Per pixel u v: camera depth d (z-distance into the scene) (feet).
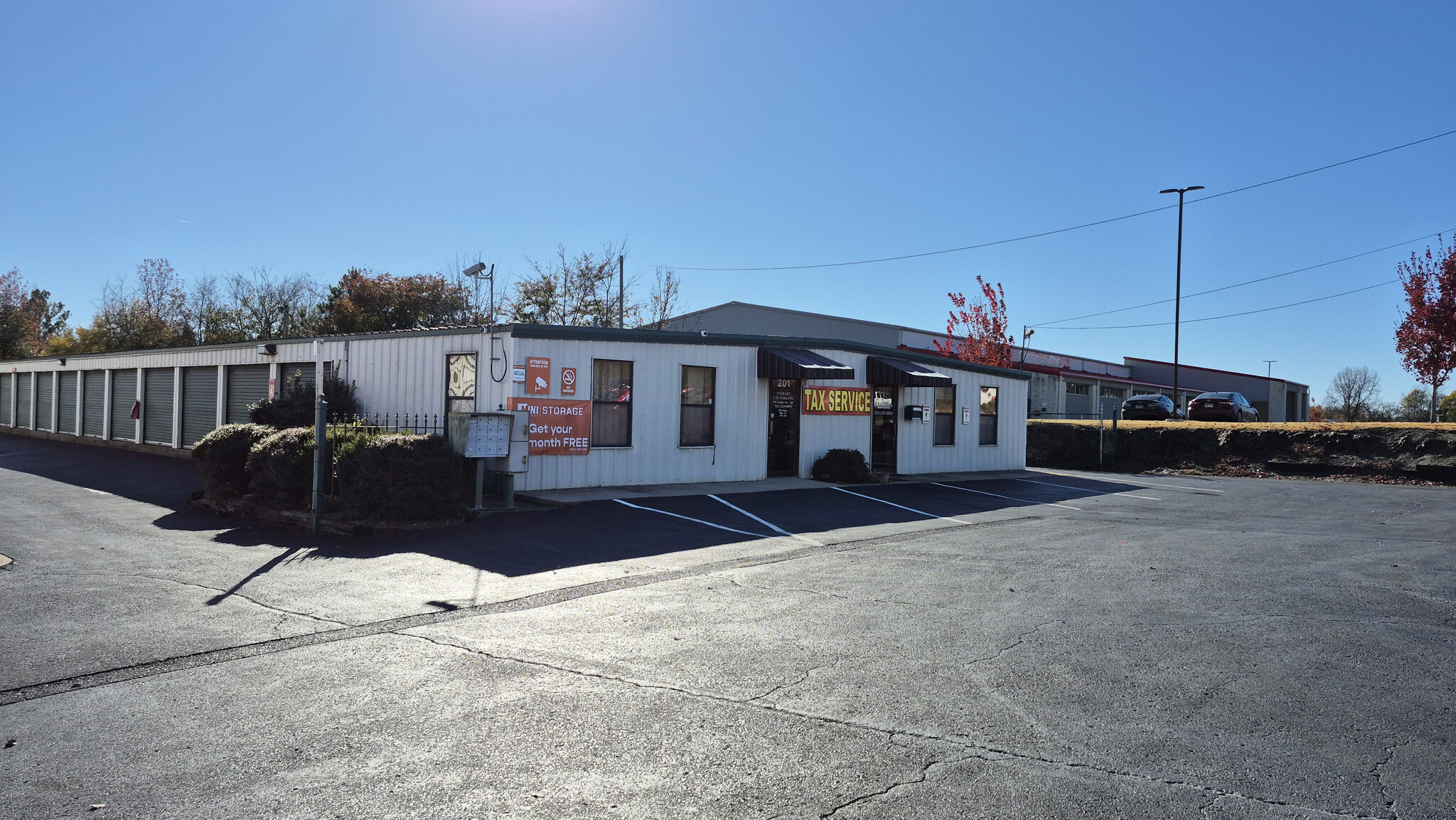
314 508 36.45
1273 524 43.45
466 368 49.85
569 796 12.32
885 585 26.81
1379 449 77.30
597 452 50.08
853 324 141.90
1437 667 18.61
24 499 49.24
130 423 90.33
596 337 49.52
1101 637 20.76
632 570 28.99
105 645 19.66
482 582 26.86
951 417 74.54
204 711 15.53
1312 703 16.33
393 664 18.39
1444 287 90.99
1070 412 162.91
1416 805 12.26
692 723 15.07
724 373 56.44
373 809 11.87
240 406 74.13
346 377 60.80
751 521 40.86
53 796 12.19
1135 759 13.73
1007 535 38.65
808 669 18.16
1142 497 58.03
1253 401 202.80
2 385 119.85
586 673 17.78
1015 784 12.76
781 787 12.65
